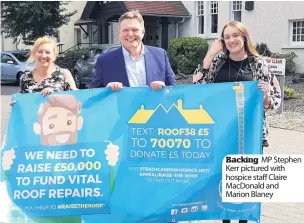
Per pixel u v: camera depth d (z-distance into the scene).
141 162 3.97
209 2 22.66
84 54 19.59
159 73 4.27
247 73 4.18
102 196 3.96
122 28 4.15
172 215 3.96
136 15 4.17
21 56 22.08
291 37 19.03
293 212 5.37
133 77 4.23
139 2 23.69
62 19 25.47
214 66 4.27
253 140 3.94
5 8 24.27
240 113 3.92
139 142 3.97
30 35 25.11
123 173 3.97
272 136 9.60
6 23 24.80
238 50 4.13
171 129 3.96
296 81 16.55
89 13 27.41
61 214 3.94
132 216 3.98
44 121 3.97
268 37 19.77
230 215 3.99
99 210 3.96
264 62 4.22
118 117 3.98
